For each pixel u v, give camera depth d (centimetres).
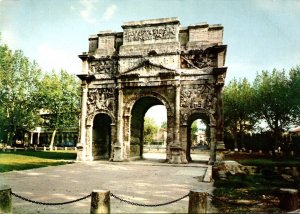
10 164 3734
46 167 3662
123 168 3734
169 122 4472
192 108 4419
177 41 4556
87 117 4856
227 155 5584
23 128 7444
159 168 3762
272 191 2200
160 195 2006
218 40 4447
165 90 4547
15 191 2073
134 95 4678
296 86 5144
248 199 1917
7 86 6556
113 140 4706
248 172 3108
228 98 7700
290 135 5962
